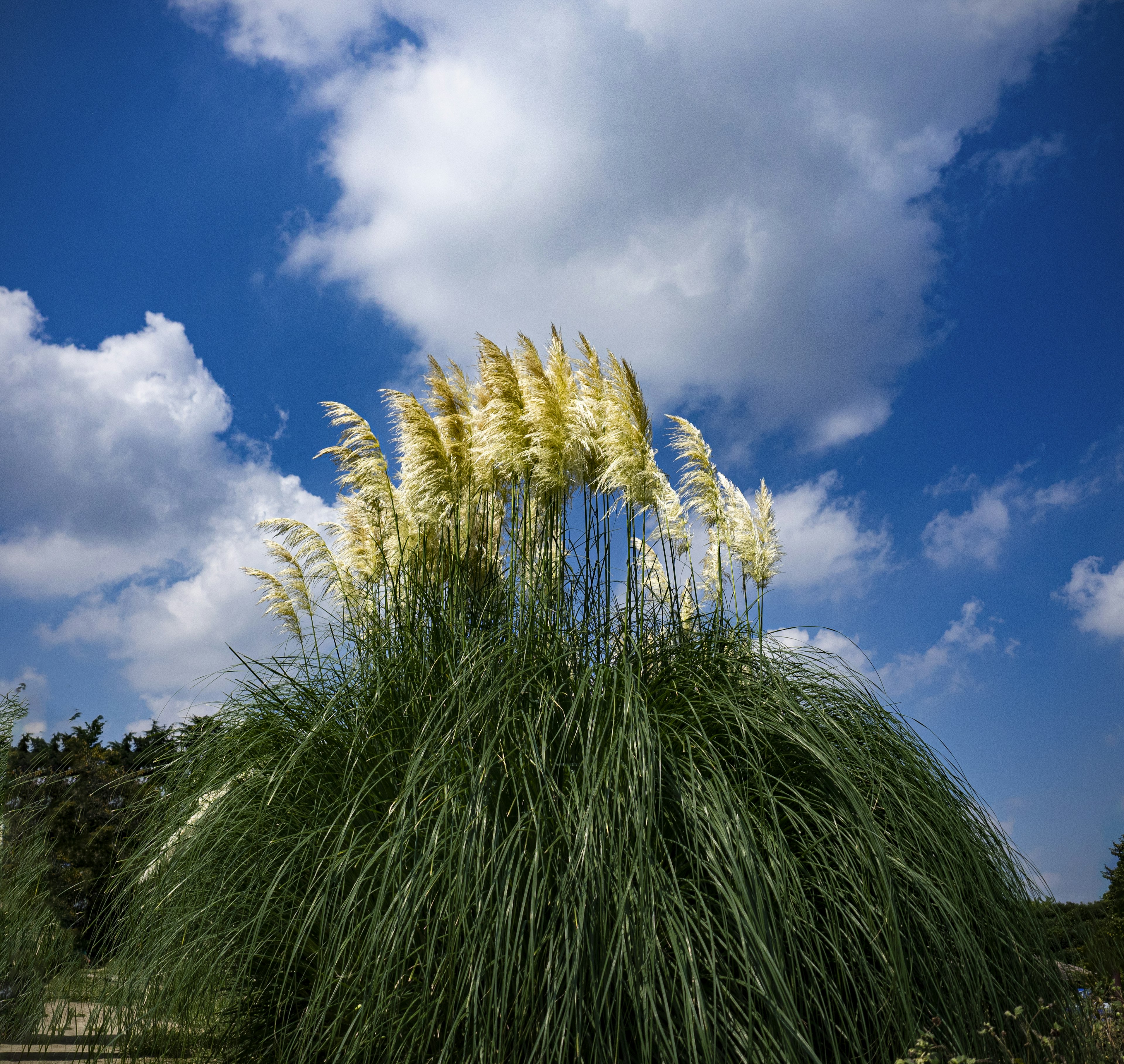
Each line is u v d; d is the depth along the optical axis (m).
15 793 8.79
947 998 3.46
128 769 11.54
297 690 5.23
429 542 6.44
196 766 5.14
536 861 3.27
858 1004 3.28
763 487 6.91
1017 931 4.04
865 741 4.44
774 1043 2.84
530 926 3.18
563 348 6.21
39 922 6.54
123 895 4.89
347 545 7.01
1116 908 7.26
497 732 3.93
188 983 4.16
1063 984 4.02
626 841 3.29
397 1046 3.24
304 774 4.52
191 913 4.27
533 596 5.20
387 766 4.33
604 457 5.95
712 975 3.05
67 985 5.92
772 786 3.97
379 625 5.56
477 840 3.43
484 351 5.92
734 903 3.07
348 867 3.81
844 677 4.83
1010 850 4.43
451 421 6.39
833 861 3.61
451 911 3.27
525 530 5.94
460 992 3.16
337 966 3.61
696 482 6.58
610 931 3.14
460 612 5.38
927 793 4.27
